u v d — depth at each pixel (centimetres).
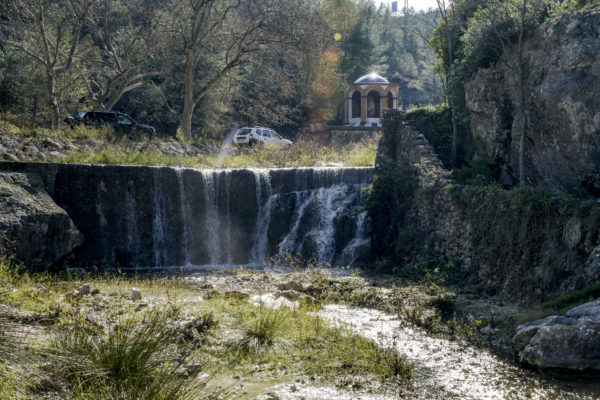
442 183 1703
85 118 2617
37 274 1278
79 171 1727
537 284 1157
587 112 1266
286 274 1555
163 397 488
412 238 1784
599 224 1064
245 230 2011
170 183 1900
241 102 4166
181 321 824
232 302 1046
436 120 2081
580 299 949
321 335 868
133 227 1823
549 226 1196
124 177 1812
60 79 3519
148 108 4238
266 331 802
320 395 626
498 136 1698
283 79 3553
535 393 686
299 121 5038
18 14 2950
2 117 2816
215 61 4012
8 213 1405
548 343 784
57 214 1523
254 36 3347
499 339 935
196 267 1855
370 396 636
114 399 477
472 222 1477
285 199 2061
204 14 3203
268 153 2758
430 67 8656
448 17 2150
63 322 724
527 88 1509
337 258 1959
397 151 2083
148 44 3234
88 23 3281
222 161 2498
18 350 503
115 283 1293
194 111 4219
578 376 757
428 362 799
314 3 4775
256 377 670
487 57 1698
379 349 820
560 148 1389
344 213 2012
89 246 1728
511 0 1606
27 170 1639
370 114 4859
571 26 1329
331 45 4834
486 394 677
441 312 1127
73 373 516
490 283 1335
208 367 684
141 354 579
